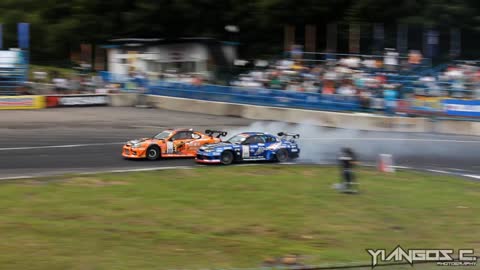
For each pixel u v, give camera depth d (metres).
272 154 36.00
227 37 85.19
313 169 33.91
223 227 22.09
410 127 51.69
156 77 68.81
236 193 27.05
